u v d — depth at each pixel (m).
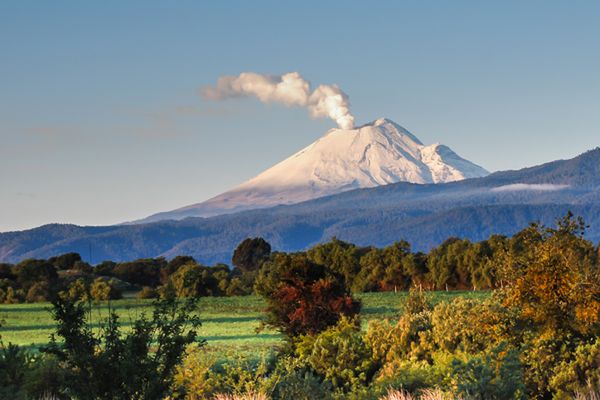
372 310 98.75
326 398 24.67
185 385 28.34
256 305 118.31
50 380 23.84
